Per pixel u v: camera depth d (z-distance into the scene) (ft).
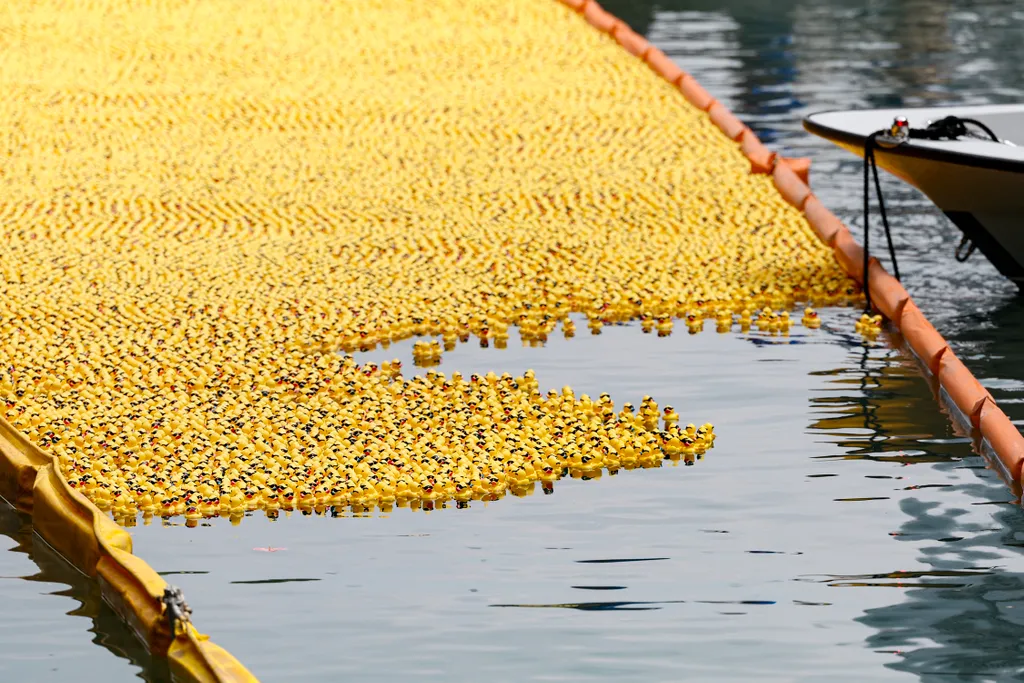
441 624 64.95
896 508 76.38
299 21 200.34
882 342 102.63
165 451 82.38
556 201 131.03
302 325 102.78
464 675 60.75
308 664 61.82
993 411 86.17
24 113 157.79
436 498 78.43
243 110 160.25
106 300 107.14
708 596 67.21
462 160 143.02
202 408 88.53
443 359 98.99
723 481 80.07
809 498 77.71
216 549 72.74
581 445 83.30
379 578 69.41
